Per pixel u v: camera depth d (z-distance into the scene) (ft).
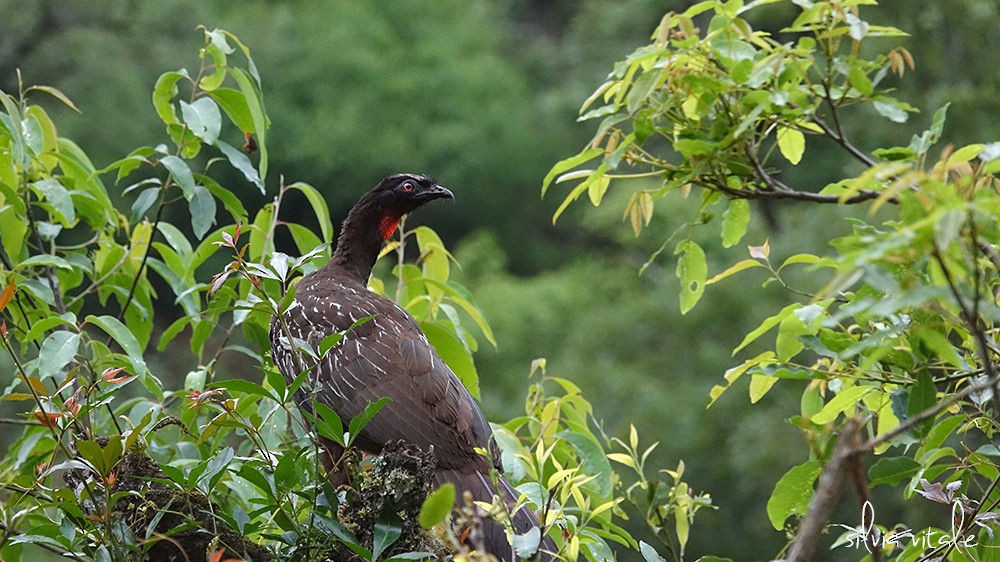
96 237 33.81
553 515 22.16
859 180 16.70
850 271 16.70
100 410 31.04
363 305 30.96
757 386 26.23
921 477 23.82
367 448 29.55
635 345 89.10
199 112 31.42
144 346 34.27
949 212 15.67
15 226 32.04
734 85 23.53
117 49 111.04
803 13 23.81
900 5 71.15
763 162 25.31
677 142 24.07
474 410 29.19
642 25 128.47
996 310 17.11
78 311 34.91
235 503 28.71
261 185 32.35
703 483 79.61
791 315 23.67
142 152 32.81
